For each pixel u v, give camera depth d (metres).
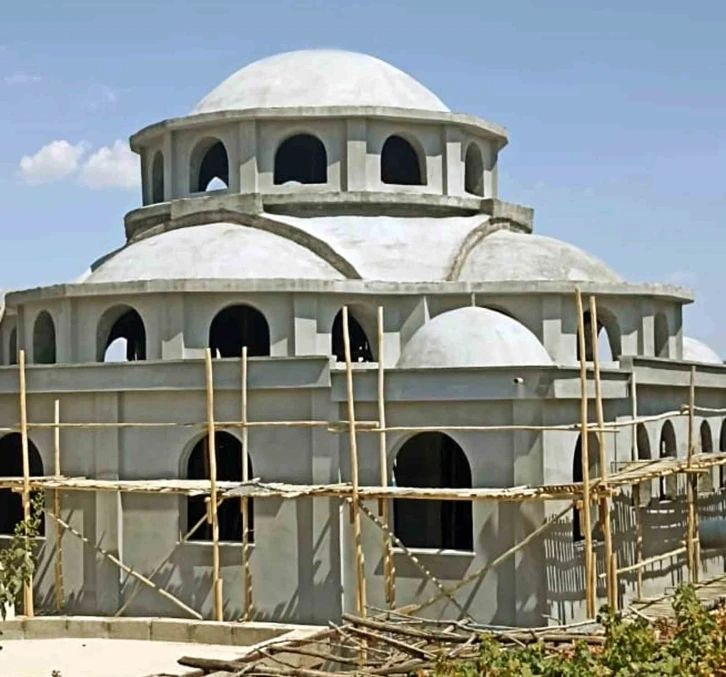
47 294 32.09
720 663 15.86
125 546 30.25
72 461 31.19
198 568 29.61
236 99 36.31
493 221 35.94
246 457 29.02
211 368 29.03
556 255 34.41
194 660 18.78
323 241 33.16
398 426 28.45
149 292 30.78
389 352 31.81
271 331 31.05
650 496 32.19
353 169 35.03
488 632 18.47
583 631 21.56
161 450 30.22
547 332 32.38
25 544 17.72
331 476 28.77
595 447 29.83
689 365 34.34
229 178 35.53
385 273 32.53
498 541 27.44
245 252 32.31
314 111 34.94
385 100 36.22
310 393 29.11
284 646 19.47
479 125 36.75
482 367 27.69
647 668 14.84
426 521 35.38
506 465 27.58
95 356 31.80
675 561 33.16
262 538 29.12
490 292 32.22
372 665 18.09
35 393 31.55
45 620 25.95
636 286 33.44
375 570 28.28
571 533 28.02
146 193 38.22
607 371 29.66
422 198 35.22
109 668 22.75
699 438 35.66
